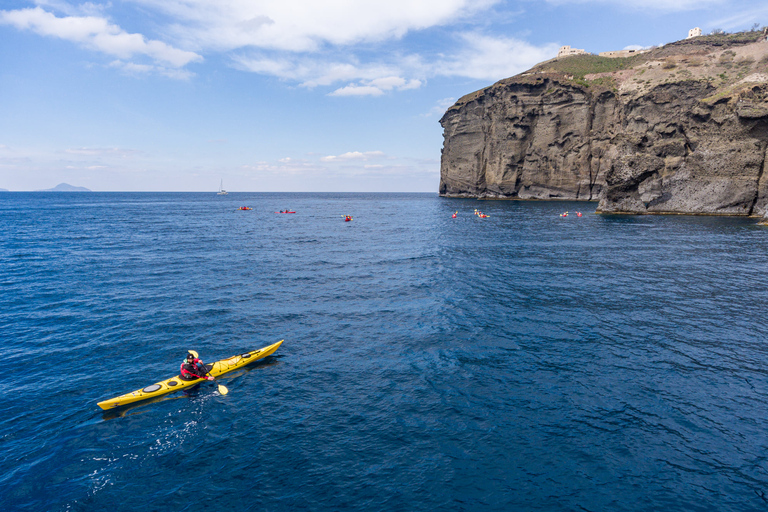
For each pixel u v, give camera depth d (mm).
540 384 13422
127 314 20156
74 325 18703
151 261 33062
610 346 16359
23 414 11953
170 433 11188
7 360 15250
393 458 10047
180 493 9086
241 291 24219
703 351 15852
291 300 22516
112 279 26984
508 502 8719
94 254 36094
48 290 24266
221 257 35000
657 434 10859
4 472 9703
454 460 9961
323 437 10852
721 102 64500
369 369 14539
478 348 16203
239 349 16266
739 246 38875
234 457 10180
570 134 108250
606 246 39812
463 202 120625
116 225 62406
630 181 70500
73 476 9609
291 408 12227
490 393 12891
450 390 13078
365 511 8484
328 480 9352
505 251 37688
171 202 154750
